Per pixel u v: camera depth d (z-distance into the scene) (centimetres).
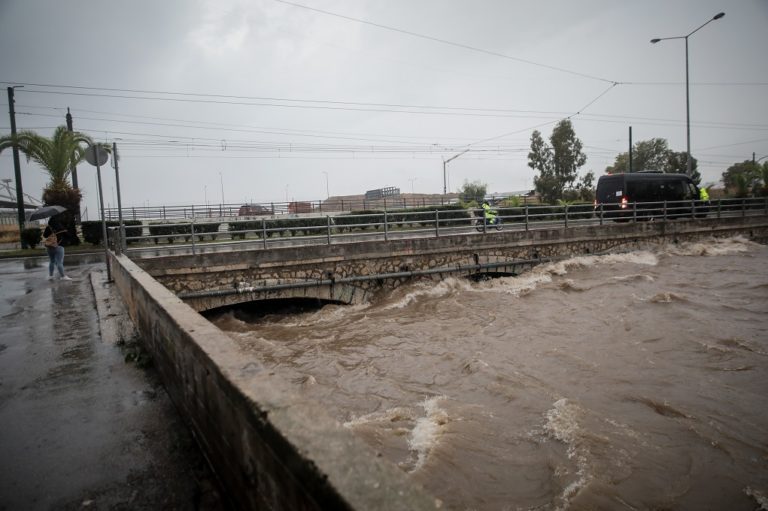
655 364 833
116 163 1219
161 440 373
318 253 1326
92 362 579
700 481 498
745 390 723
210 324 387
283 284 1277
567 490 476
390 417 630
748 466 527
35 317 838
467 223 2661
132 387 492
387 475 157
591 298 1354
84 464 342
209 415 308
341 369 828
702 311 1180
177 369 407
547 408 658
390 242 1447
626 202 2306
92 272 1411
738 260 1961
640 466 520
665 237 2169
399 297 1409
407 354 911
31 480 323
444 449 541
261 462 214
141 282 645
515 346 948
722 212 2789
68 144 2334
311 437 183
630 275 1650
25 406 451
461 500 460
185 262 1153
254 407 218
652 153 6675
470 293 1471
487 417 632
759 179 4028
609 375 786
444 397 702
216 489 302
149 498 297
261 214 3011
